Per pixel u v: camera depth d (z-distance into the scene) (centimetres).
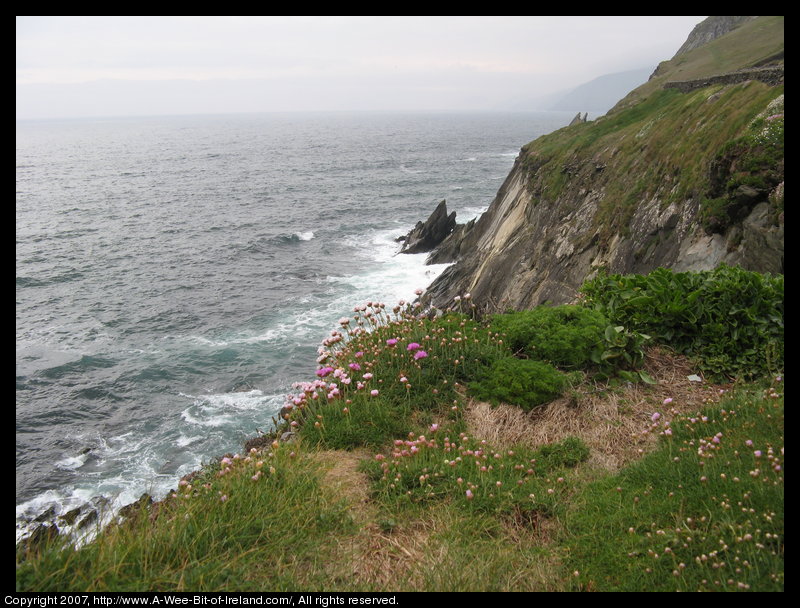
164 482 1748
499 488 500
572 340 700
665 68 6253
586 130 3897
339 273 3966
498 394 648
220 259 4388
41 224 5716
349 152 14375
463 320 808
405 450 551
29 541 411
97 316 3222
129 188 8362
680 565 374
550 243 2788
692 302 740
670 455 508
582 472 539
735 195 1574
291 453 546
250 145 17625
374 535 453
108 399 2306
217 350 2752
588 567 404
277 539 432
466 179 8969
